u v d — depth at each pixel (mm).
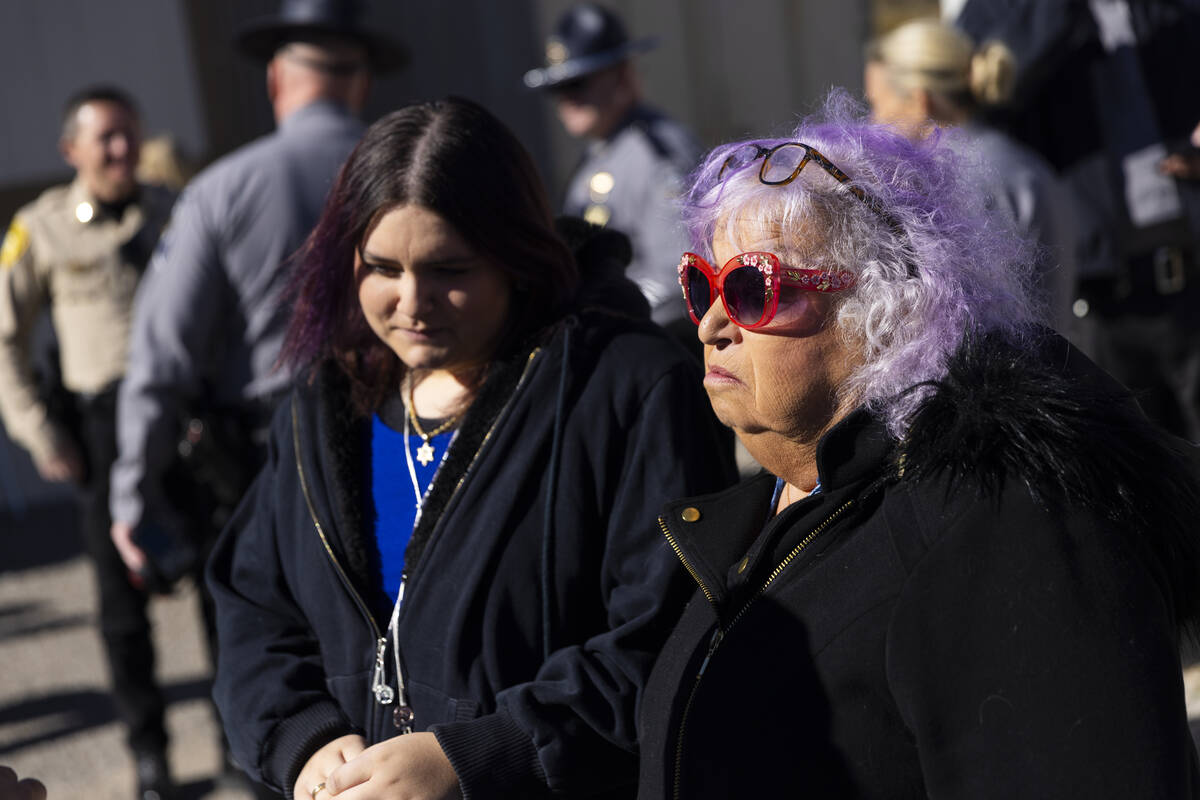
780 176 1162
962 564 1014
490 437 1548
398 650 1551
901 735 1052
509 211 1557
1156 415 3490
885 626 1058
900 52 2734
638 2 7840
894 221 1151
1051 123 3418
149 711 3525
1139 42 3316
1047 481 1004
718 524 1312
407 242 1521
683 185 1358
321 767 1529
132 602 3508
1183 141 3305
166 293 2723
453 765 1398
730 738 1136
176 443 2801
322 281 1652
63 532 6613
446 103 1604
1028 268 1232
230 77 7410
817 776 1077
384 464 1660
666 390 1559
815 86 7980
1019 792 940
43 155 7074
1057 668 947
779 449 1233
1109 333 3469
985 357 1096
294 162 2725
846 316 1140
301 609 1722
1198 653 1081
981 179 1283
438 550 1530
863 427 1133
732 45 7910
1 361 3633
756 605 1165
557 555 1521
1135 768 911
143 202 3771
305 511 1669
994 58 2727
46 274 3662
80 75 7145
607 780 1450
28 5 6992
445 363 1598
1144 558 992
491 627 1503
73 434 3615
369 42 2887
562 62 3787
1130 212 3361
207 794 3566
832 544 1145
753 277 1140
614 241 1783
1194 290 3367
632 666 1430
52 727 4133
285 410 1766
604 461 1533
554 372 1569
